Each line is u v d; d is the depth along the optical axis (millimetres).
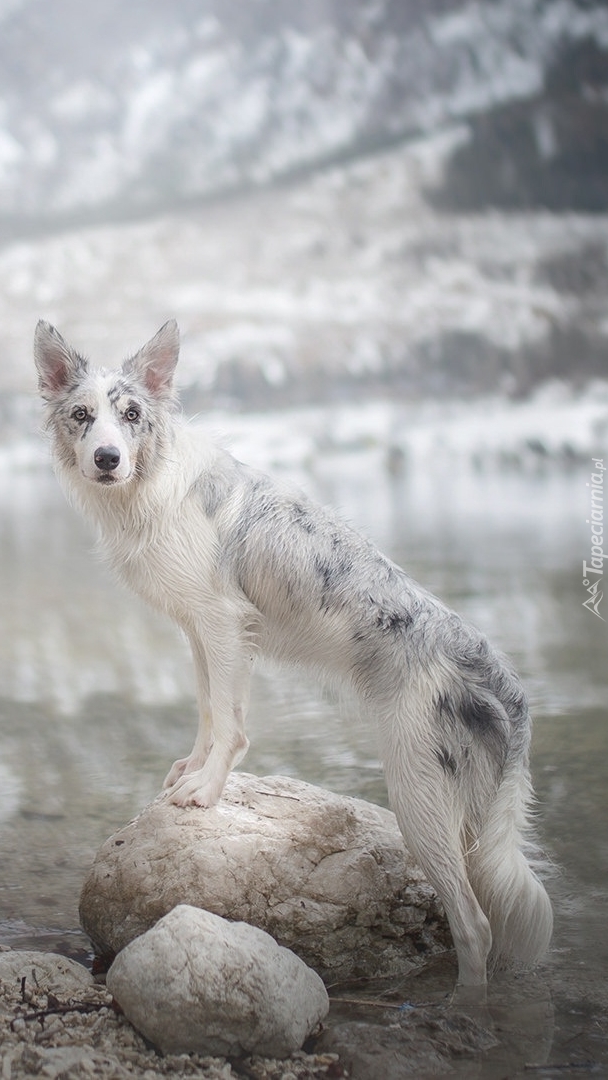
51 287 18047
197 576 3254
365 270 19094
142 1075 2473
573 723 5371
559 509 13062
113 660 6902
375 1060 2576
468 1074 2518
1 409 17016
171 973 2602
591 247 19594
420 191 19656
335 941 3113
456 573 9258
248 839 3184
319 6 19625
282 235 19172
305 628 3197
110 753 5078
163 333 3348
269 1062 2580
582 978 3008
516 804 3041
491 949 3049
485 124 19906
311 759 4879
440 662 3004
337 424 17391
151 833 3227
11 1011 2732
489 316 18891
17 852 3875
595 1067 2549
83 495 3338
